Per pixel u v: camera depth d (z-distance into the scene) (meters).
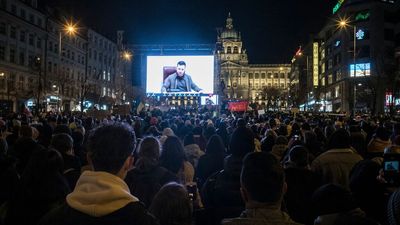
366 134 13.16
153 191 5.05
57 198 4.61
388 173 5.30
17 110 54.16
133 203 2.67
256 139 11.61
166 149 6.42
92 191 2.67
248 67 172.38
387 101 56.66
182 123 17.44
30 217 4.54
